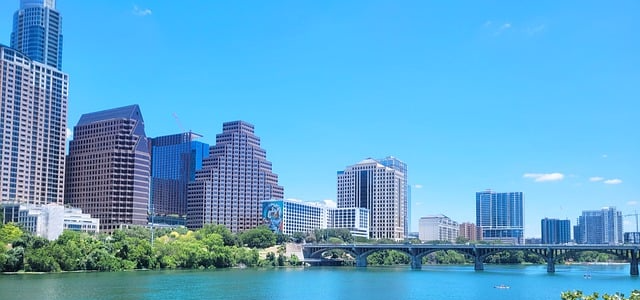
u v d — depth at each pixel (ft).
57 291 636.07
